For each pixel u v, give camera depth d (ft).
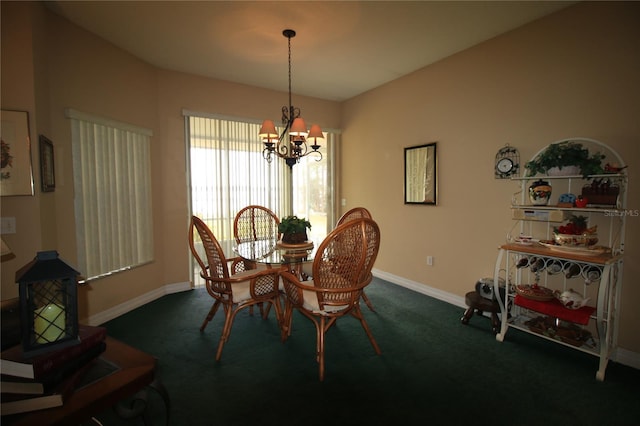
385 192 13.50
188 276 12.55
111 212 9.78
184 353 7.63
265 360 7.31
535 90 8.45
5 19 6.66
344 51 10.19
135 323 9.39
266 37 9.26
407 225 12.53
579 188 7.73
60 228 8.21
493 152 9.49
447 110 10.77
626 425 5.26
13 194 6.64
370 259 7.02
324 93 14.57
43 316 3.20
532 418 5.43
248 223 11.18
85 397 3.13
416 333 8.63
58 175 8.14
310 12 7.96
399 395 6.04
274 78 12.63
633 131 6.88
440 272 11.32
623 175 6.59
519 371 6.82
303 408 5.69
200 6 7.71
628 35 6.86
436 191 11.22
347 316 9.80
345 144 15.72
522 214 7.98
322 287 6.66
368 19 8.29
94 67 9.14
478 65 9.77
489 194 9.64
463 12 7.98
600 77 7.30
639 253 6.86
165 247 11.97
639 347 6.89
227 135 12.99
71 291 3.35
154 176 11.48
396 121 12.79
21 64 6.78
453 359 7.30
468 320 9.24
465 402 5.84
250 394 6.09
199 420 5.40
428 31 8.94
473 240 10.18
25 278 3.08
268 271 7.44
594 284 7.57
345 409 5.66
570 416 5.48
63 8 7.76
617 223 7.14
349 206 15.65
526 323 7.88
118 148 10.02
